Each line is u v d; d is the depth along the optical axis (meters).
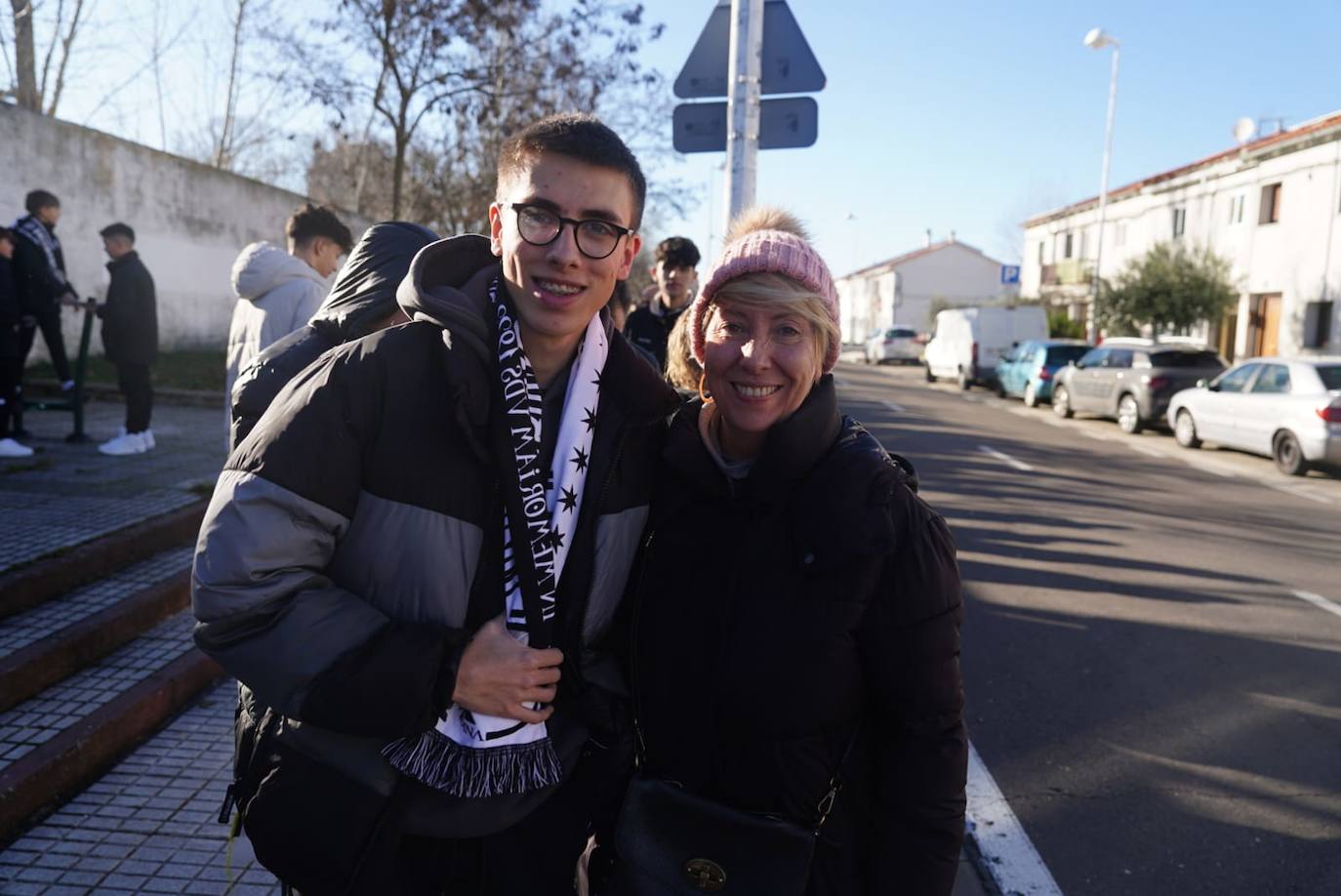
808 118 5.95
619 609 1.67
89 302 7.13
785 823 1.45
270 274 3.52
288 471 1.37
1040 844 3.15
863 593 1.44
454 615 1.47
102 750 3.14
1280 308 24.73
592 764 1.69
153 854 2.66
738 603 1.50
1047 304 37.97
